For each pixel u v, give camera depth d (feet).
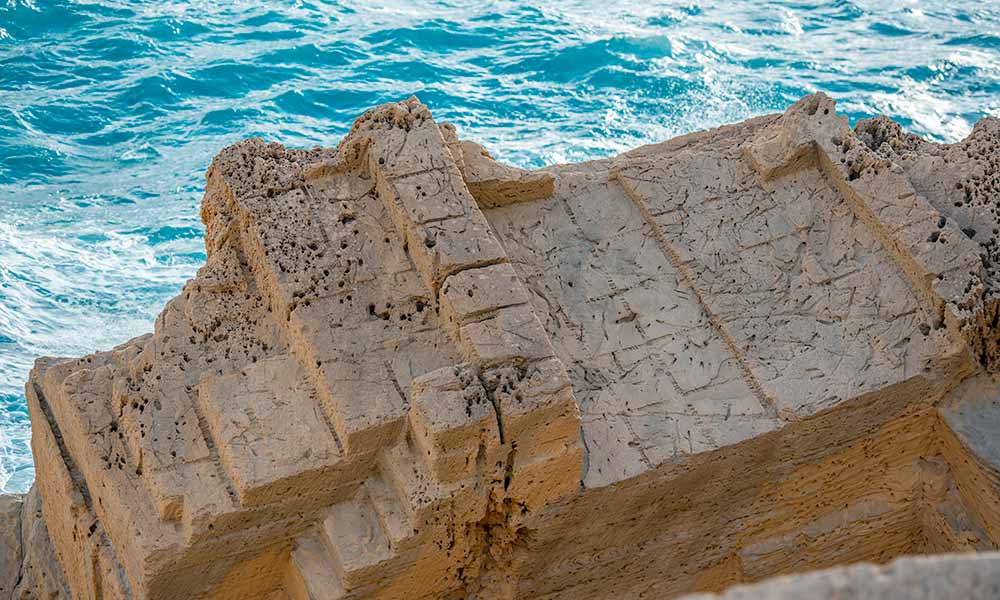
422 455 36.63
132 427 37.35
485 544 38.68
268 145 41.22
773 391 39.88
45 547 44.01
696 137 48.11
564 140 78.02
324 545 37.29
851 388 40.06
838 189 43.98
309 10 88.53
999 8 89.35
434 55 84.84
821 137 44.19
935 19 88.63
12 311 67.36
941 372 41.19
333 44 85.30
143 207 74.13
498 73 83.46
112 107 80.69
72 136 78.84
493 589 39.29
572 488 37.83
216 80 82.33
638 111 80.64
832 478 41.93
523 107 80.64
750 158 44.83
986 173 43.86
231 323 39.42
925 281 41.42
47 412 41.39
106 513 37.91
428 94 81.35
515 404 36.06
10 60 83.82
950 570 15.98
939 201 43.65
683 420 39.45
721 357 40.93
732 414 39.65
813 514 42.50
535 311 41.14
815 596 15.74
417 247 38.81
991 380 41.86
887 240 42.52
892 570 16.14
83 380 38.91
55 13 87.40
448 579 38.40
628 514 39.42
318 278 38.78
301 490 36.50
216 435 36.99
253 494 35.78
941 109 80.74
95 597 39.04
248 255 40.11
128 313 67.87
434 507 36.35
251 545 36.91
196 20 87.25
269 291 39.37
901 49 85.76
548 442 36.94
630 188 44.09
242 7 88.58
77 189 75.36
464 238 38.73
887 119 46.39
